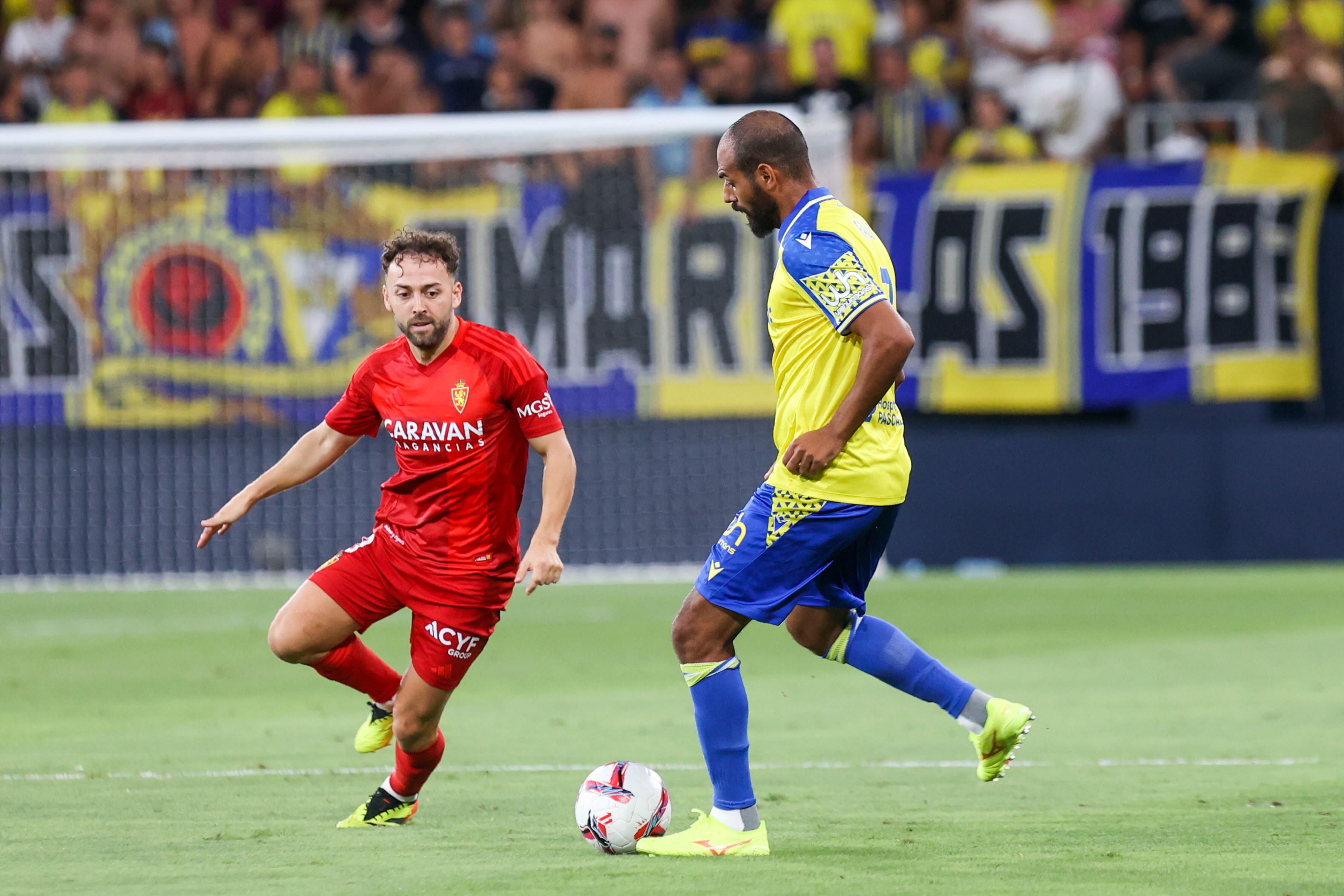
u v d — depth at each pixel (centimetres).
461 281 4784
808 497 1405
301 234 4747
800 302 1432
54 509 4747
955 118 5341
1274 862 1327
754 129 1453
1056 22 5500
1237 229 4653
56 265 4709
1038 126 5425
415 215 4775
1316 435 4666
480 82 5516
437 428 1493
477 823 1547
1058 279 4678
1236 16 5538
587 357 4766
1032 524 4778
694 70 5612
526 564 1480
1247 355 4666
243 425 4756
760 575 1418
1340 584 4203
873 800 1661
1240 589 4116
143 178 4722
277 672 2847
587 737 2117
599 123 4488
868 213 4725
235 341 4741
